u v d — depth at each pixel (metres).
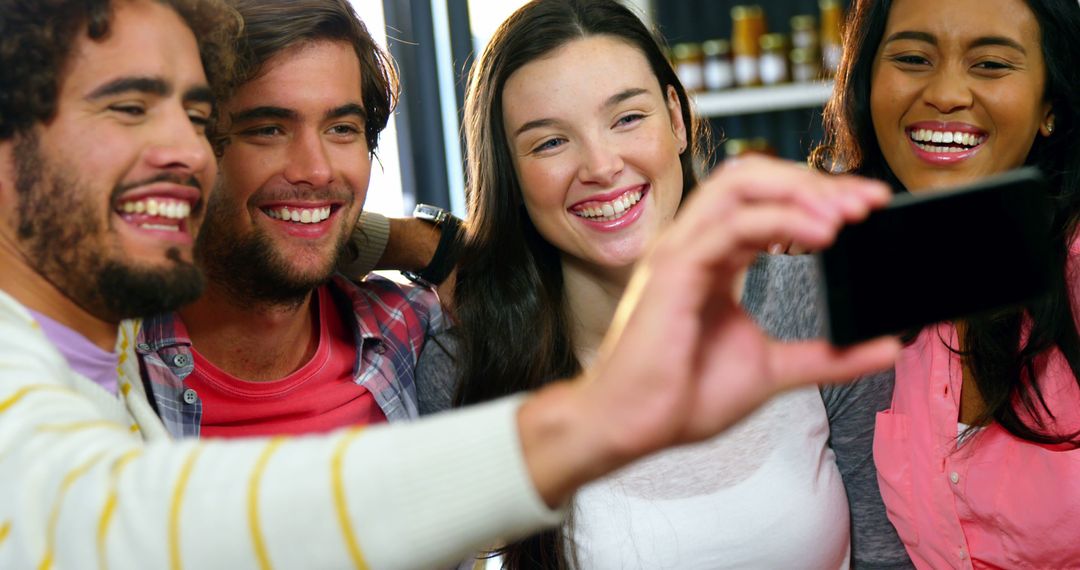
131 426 0.98
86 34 0.87
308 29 1.43
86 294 0.90
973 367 1.42
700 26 4.07
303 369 1.57
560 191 1.55
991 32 1.41
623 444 0.58
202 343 1.51
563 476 0.60
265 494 0.62
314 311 1.62
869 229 0.59
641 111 1.54
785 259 1.62
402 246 1.79
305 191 1.46
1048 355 1.40
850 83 1.61
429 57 3.09
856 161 1.64
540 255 1.68
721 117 4.06
